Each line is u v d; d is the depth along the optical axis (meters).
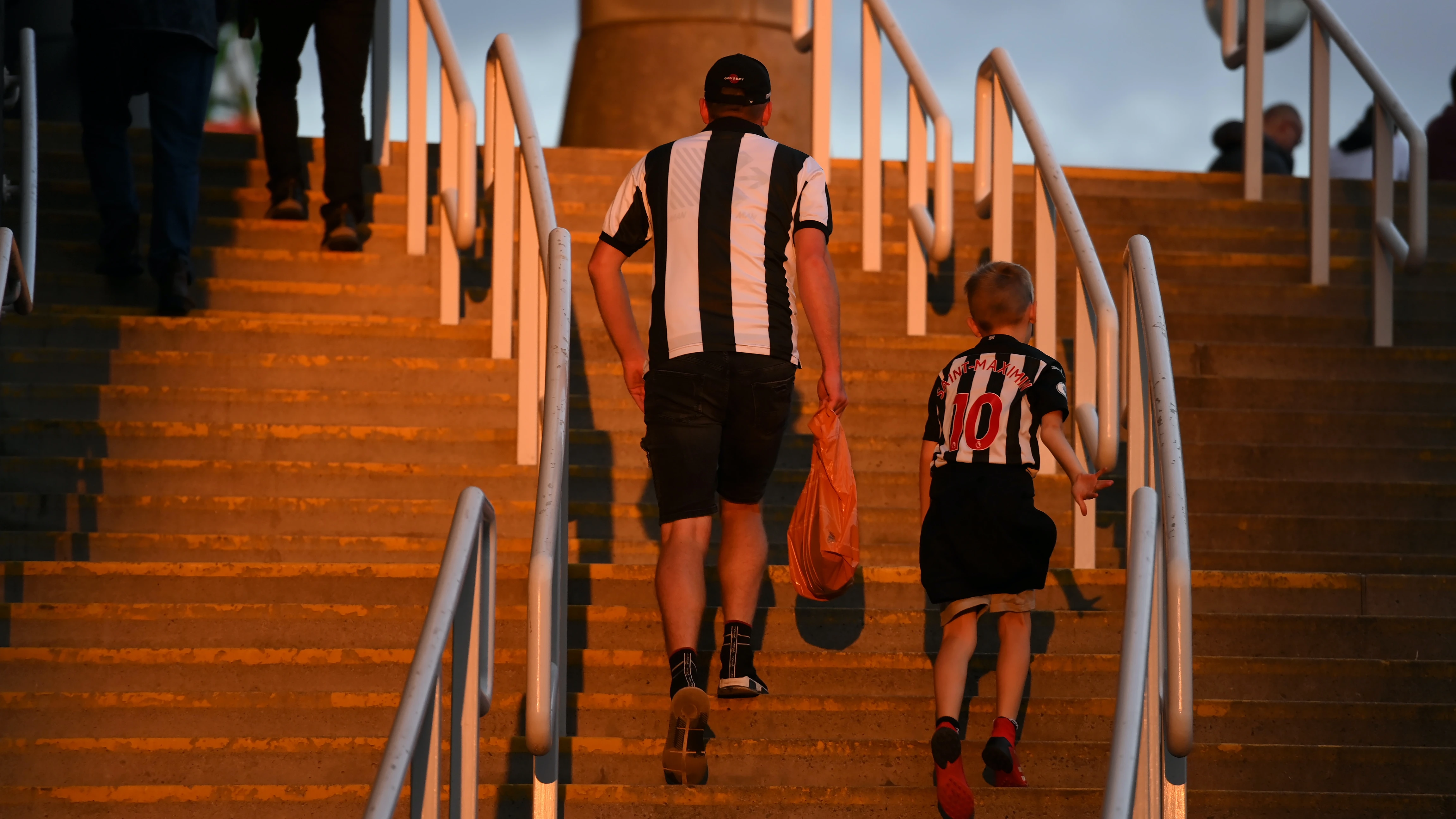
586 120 30.30
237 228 20.86
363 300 20.22
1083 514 15.32
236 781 12.52
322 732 13.05
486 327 19.02
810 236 12.79
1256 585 15.02
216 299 19.78
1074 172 24.12
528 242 16.78
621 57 30.12
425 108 20.86
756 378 12.59
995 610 12.44
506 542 15.55
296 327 18.58
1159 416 12.37
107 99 18.95
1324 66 21.56
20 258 15.37
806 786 12.67
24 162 17.34
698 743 11.89
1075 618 14.32
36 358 17.48
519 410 16.84
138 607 13.80
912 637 14.34
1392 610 15.01
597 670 13.62
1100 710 13.35
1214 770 13.00
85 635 13.74
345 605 14.18
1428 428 18.42
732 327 12.58
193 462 16.28
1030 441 12.57
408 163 20.75
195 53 18.88
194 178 18.92
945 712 12.02
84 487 16.08
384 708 13.14
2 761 12.35
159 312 18.83
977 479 12.52
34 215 17.11
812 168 13.05
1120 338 16.52
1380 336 20.22
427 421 17.73
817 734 13.22
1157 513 10.80
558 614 12.15
